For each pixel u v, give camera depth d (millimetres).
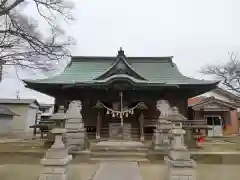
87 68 18516
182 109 15273
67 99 15281
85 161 9367
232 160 9258
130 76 15188
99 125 14516
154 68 18594
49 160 5953
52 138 11516
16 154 9641
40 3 10188
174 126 6875
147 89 14883
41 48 9711
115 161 9336
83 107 15203
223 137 21766
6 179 6840
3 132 28047
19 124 30656
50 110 42406
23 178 6934
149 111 15312
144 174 7340
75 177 6871
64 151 6176
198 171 7902
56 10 10648
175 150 6129
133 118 15414
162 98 15453
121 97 14570
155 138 9945
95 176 7000
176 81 15469
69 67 18578
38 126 13586
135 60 19750
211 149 11000
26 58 9539
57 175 5883
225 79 29688
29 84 14195
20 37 9414
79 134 10211
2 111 27547
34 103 34094
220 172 7773
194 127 11508
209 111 24531
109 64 19062
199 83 14398
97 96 15359
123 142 12625
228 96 32125
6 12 9188
